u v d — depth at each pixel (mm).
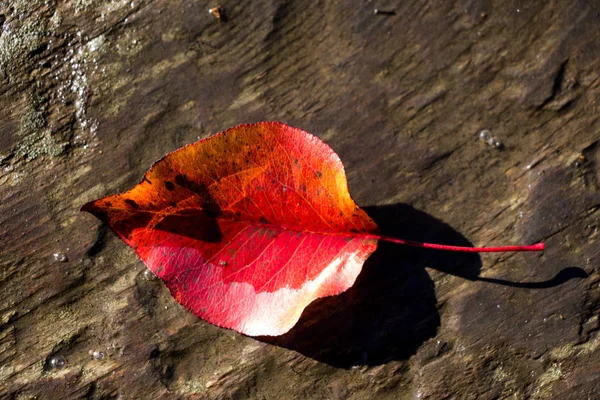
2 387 516
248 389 513
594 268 511
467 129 519
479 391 511
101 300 518
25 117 526
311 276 501
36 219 521
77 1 529
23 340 518
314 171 498
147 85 525
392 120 521
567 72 519
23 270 520
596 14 520
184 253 501
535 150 517
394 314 513
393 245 515
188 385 514
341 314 514
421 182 518
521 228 514
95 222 521
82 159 523
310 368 513
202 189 498
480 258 514
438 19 523
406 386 512
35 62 528
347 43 524
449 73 521
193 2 527
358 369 512
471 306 513
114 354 517
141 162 522
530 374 511
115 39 527
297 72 524
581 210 513
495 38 521
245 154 497
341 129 521
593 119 516
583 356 510
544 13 521
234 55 525
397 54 523
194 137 523
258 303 501
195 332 516
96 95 526
